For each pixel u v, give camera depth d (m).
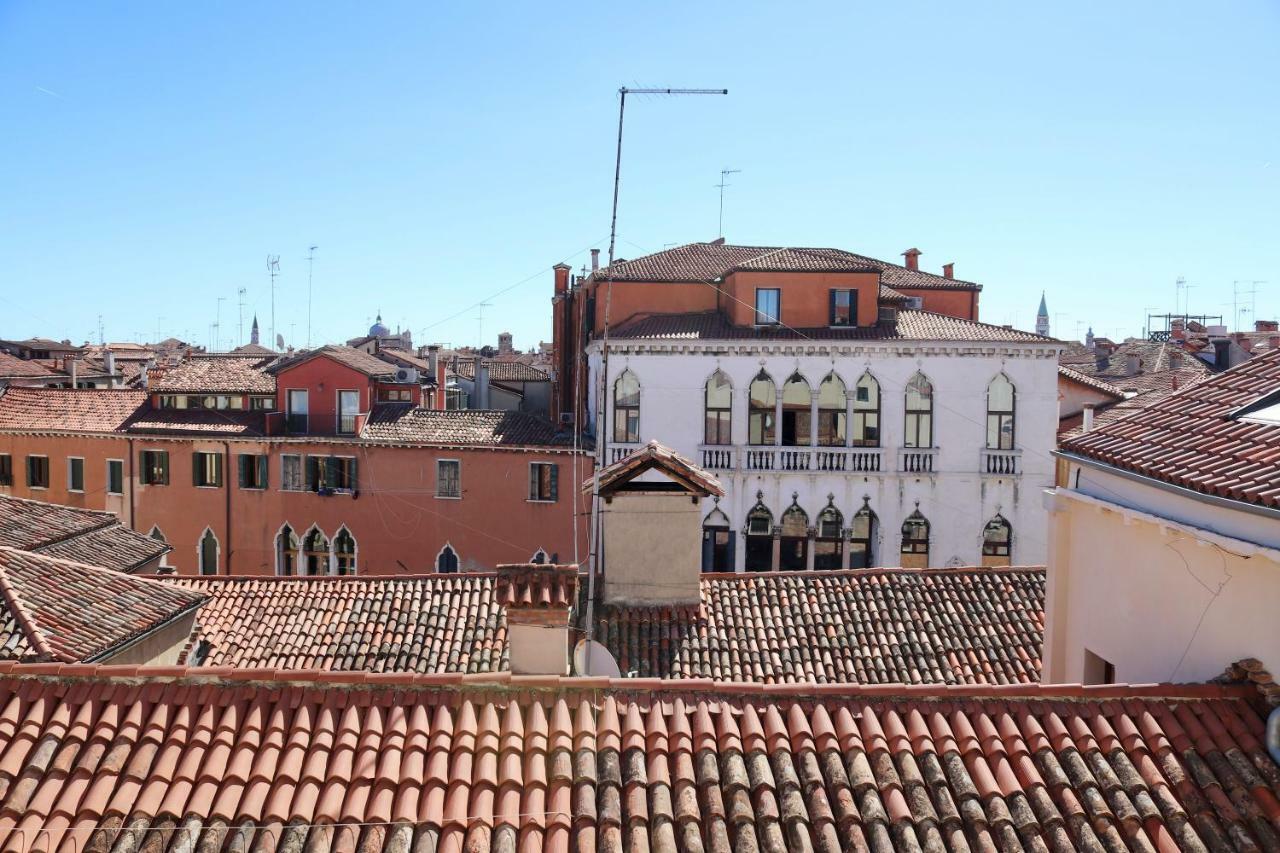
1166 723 8.11
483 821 7.20
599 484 14.41
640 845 7.07
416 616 17.16
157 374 47.50
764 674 13.55
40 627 12.51
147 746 7.70
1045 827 7.36
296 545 37.38
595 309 36.75
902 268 42.47
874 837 7.21
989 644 14.64
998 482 31.86
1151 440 10.35
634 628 14.23
